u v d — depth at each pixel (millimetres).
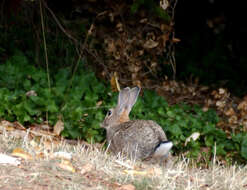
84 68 14945
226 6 21734
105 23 15188
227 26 21953
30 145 9484
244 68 20750
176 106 13164
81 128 11711
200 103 16000
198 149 11961
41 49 15031
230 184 8859
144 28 14797
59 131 11453
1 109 11570
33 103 11789
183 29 21688
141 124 10414
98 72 14961
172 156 11609
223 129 12844
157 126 10477
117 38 14945
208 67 20438
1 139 9586
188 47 21375
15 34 15516
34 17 15211
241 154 11836
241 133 12492
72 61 14891
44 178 7773
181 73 19516
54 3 15883
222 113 14359
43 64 14867
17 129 11164
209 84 19141
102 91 13258
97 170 8711
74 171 8398
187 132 12336
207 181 9148
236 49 21766
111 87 13656
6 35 15469
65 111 11914
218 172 9789
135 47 14648
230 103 14711
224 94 13633
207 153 12008
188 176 9172
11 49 15312
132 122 10688
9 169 7887
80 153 9617
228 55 21500
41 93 12133
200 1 21641
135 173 8789
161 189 8086
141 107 12789
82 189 7586
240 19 21875
